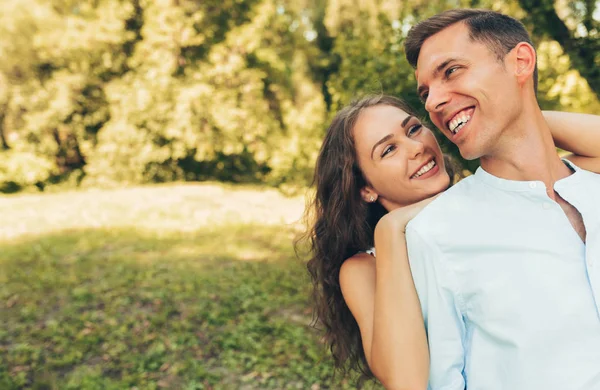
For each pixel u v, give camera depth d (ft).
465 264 4.48
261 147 51.13
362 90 17.29
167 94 49.44
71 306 19.70
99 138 51.98
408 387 4.45
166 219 35.17
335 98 21.42
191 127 49.44
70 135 53.98
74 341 16.70
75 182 52.42
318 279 6.52
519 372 4.18
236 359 15.29
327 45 61.67
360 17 33.91
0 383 14.16
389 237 4.83
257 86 51.03
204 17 51.16
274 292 20.35
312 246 6.47
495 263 4.38
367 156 5.41
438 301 4.50
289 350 15.47
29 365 15.33
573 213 4.56
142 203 41.50
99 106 53.06
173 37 49.37
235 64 49.57
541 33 15.66
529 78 4.51
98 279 22.90
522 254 4.33
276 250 26.71
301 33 58.90
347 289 5.49
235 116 49.73
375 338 4.70
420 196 5.34
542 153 4.58
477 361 4.43
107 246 28.71
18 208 41.27
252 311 18.54
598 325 4.13
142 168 51.44
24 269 24.81
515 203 4.52
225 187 49.55
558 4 15.74
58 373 14.88
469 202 4.65
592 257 4.25
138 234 31.32
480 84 4.36
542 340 4.14
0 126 51.96
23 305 20.07
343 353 6.54
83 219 36.09
